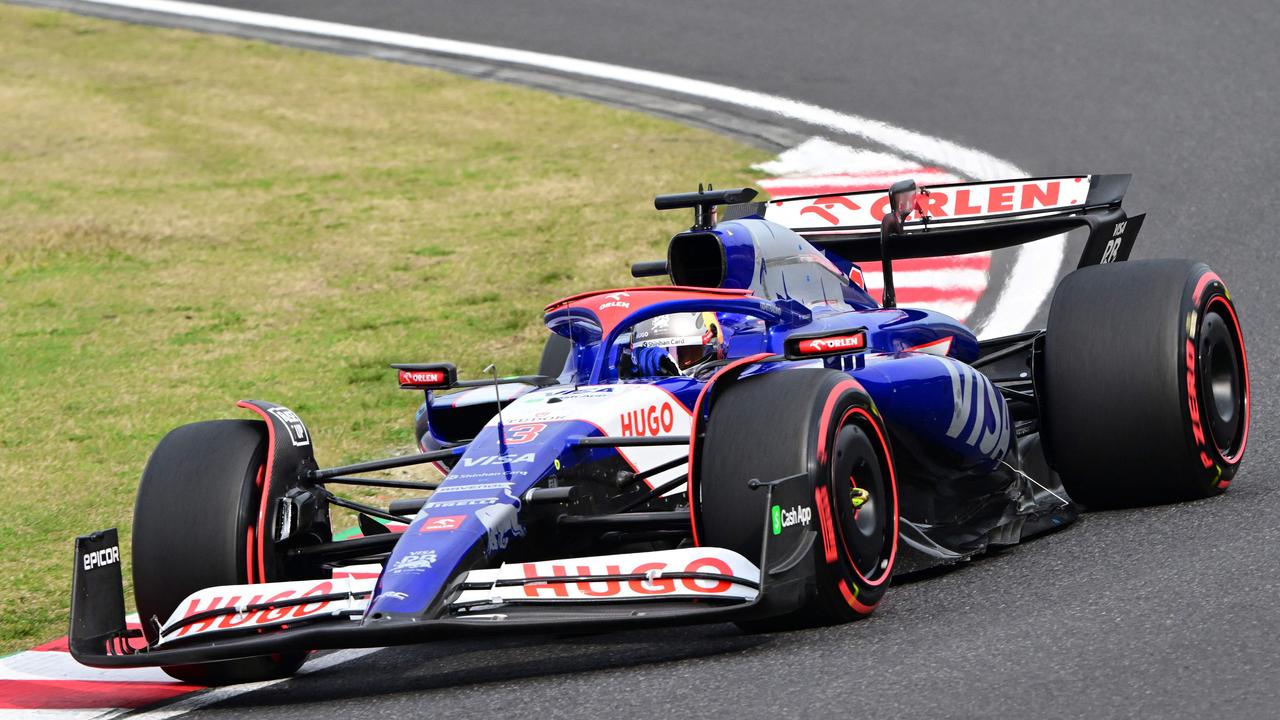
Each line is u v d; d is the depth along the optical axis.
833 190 53.53
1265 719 13.28
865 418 19.06
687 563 16.84
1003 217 28.03
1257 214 46.00
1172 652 15.36
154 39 86.25
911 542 20.53
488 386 23.39
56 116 72.88
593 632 16.44
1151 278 22.78
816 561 17.48
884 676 15.65
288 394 37.38
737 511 17.50
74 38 86.81
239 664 19.80
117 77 79.38
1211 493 22.73
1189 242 44.28
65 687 20.58
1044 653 15.84
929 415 21.09
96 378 39.78
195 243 53.75
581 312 21.77
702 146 61.31
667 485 19.98
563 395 20.62
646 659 17.88
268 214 57.19
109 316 45.81
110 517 29.39
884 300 26.48
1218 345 23.17
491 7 87.25
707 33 77.88
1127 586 18.31
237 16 90.25
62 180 62.84
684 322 21.69
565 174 59.28
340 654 21.25
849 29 75.56
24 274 50.84
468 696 17.08
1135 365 22.20
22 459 33.56
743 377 18.86
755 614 16.52
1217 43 67.25
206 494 19.58
